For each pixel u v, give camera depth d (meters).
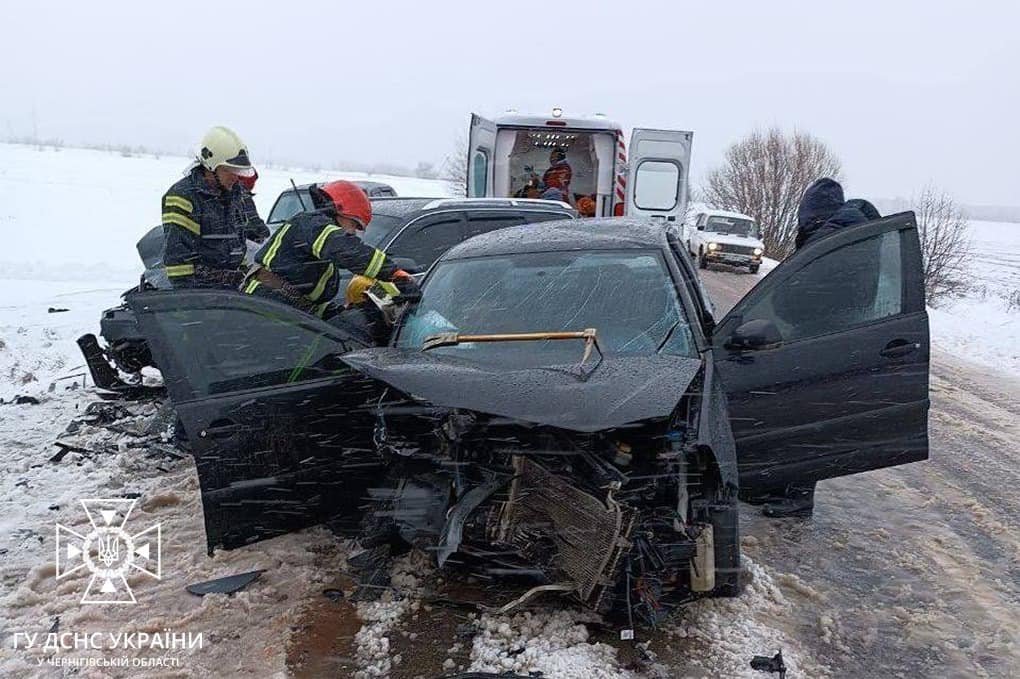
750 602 3.86
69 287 13.45
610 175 12.16
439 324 4.38
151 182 36.03
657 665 3.33
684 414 3.53
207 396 3.69
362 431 3.99
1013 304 18.83
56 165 42.38
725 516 3.54
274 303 3.91
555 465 3.61
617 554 3.31
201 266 5.41
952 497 5.45
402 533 3.76
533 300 4.39
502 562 3.50
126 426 6.14
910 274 4.48
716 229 23.02
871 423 4.41
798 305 4.39
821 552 4.52
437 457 3.78
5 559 4.18
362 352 4.02
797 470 4.39
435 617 3.68
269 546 4.36
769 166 31.81
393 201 8.48
